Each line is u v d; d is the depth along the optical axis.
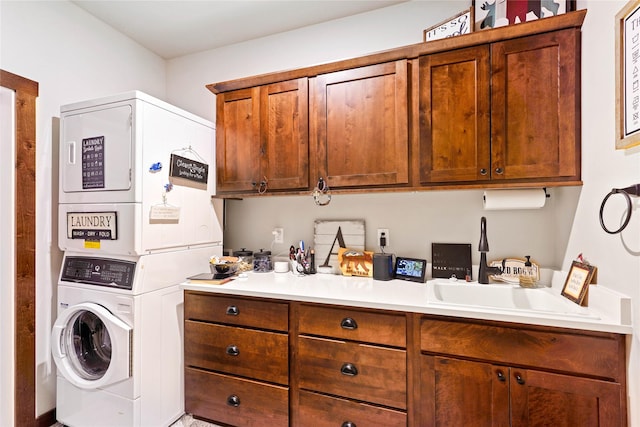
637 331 1.09
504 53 1.52
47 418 1.90
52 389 1.94
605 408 1.19
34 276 1.84
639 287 1.06
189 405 1.89
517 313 1.29
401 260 2.00
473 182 1.58
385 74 1.73
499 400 1.32
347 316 1.56
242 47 2.53
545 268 1.76
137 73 2.53
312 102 1.90
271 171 1.99
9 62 1.75
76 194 1.83
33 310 1.84
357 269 2.08
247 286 1.81
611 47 1.19
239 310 1.77
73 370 1.81
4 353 1.74
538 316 1.26
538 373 1.27
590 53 1.34
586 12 1.37
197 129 2.07
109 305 1.70
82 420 1.77
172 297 1.88
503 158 1.52
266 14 2.19
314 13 2.18
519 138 1.50
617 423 1.17
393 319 1.48
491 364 1.33
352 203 2.21
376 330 1.50
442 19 1.99
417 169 1.68
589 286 1.33
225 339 1.80
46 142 1.92
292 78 1.95
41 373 1.88
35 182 1.85
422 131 1.66
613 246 1.20
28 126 1.81
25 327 1.80
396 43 2.10
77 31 2.10
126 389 1.65
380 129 1.74
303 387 1.63
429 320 1.42
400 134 1.70
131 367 1.63
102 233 1.73
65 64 2.02
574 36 1.43
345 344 1.55
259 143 2.02
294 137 1.93
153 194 1.74
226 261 2.01
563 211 1.66
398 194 2.11
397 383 1.46
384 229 2.13
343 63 1.81
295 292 1.67
